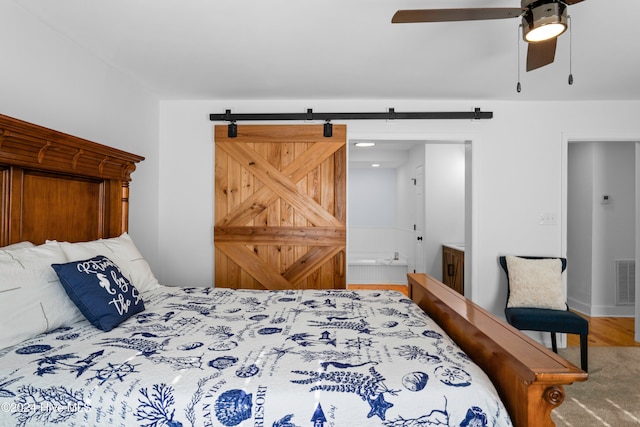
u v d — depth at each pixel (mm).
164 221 3676
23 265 1616
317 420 1136
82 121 2527
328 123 3609
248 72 2953
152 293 2430
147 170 3434
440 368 1303
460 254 4652
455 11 1593
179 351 1451
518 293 3289
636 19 2074
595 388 2770
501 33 2297
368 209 7219
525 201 3645
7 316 1466
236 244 3629
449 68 2846
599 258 4734
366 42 2422
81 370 1269
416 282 2533
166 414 1146
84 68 2541
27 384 1191
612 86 3205
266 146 3619
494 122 3654
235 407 1143
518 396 1200
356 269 6559
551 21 1559
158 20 2150
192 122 3672
